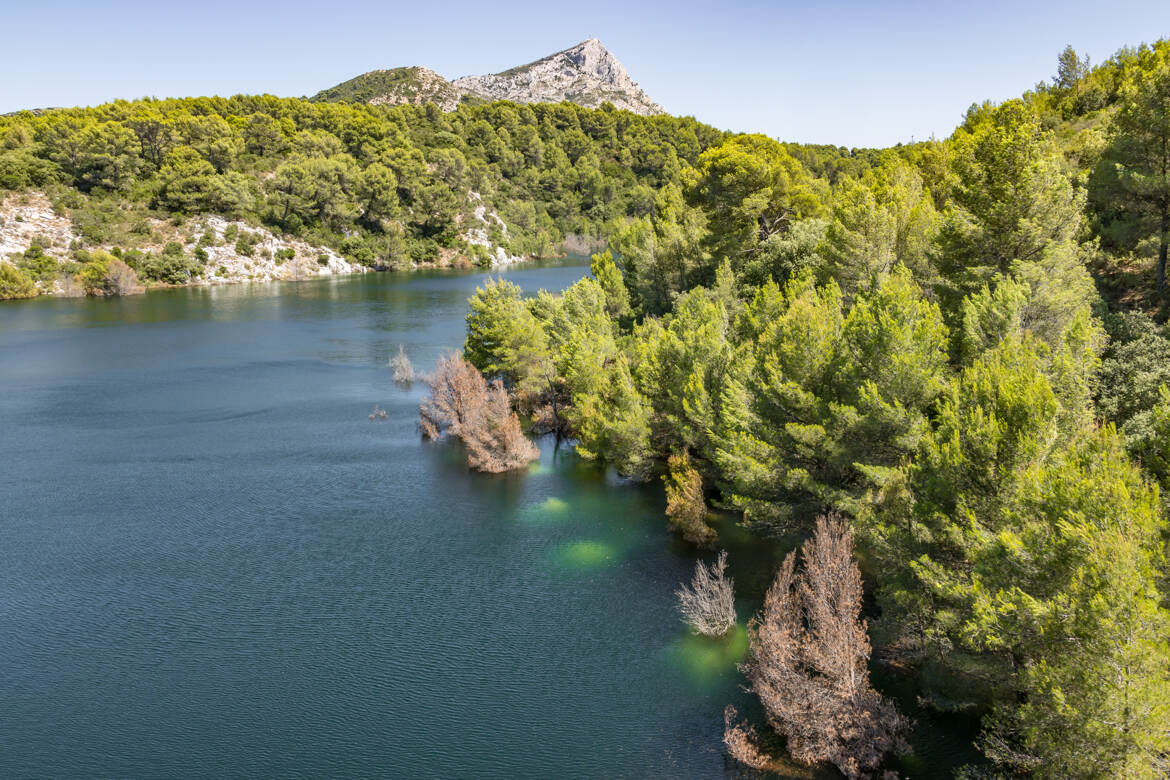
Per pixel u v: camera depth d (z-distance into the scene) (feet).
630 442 139.13
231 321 346.33
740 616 93.76
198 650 88.28
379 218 591.37
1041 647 54.90
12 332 311.68
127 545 117.80
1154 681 45.96
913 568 67.26
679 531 120.98
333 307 390.01
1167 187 121.29
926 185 196.03
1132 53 257.55
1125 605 46.52
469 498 138.92
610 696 78.38
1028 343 77.41
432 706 77.30
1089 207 153.58
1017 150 109.29
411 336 312.50
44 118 548.72
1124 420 91.71
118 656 87.10
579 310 205.46
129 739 72.84
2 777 67.56
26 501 135.95
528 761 68.74
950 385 83.76
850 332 91.66
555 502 136.36
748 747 67.36
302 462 159.53
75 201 463.83
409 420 193.16
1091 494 52.26
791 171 246.68
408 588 103.24
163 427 185.37
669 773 66.54
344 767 68.59
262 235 520.01
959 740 68.13
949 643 68.80
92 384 229.04
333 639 90.33
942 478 68.90
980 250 113.80
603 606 97.66
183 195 490.08
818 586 69.26
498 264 628.69
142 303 394.52
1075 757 49.16
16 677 82.99
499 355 192.75
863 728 65.67
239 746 71.72
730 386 108.78
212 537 121.08
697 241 250.57
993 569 59.00
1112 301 135.74
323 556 113.91
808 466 98.58
